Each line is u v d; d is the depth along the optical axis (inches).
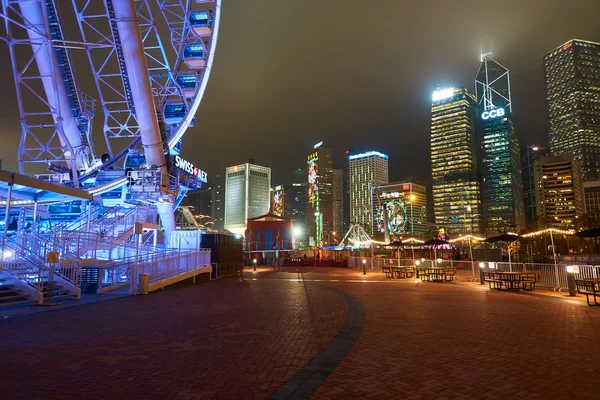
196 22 1732.3
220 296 648.4
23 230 767.7
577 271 641.0
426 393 203.9
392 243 1544.0
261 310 491.2
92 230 1134.4
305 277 1176.2
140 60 1214.9
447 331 362.0
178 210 2383.1
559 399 195.9
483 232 4611.2
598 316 443.2
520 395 201.2
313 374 234.7
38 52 1429.6
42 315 456.8
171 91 1772.9
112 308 510.6
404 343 314.2
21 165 1470.2
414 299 608.1
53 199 842.2
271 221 2613.2
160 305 538.6
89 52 1617.9
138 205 1478.8
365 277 1170.6
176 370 243.3
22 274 586.6
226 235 1170.0
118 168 1684.3
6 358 271.9
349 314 457.4
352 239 2935.5
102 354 281.6
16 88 1441.9
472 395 201.2
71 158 1492.4
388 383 219.1
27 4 1411.2
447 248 2037.4
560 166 7268.7
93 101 1772.9
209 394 202.4
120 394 203.0
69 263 681.6
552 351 287.7
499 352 285.9
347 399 195.2
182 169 1715.1
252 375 233.3
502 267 927.0
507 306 528.4
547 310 490.9
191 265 950.4
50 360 266.4
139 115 1294.3
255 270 1624.0
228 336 339.9
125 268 831.7
